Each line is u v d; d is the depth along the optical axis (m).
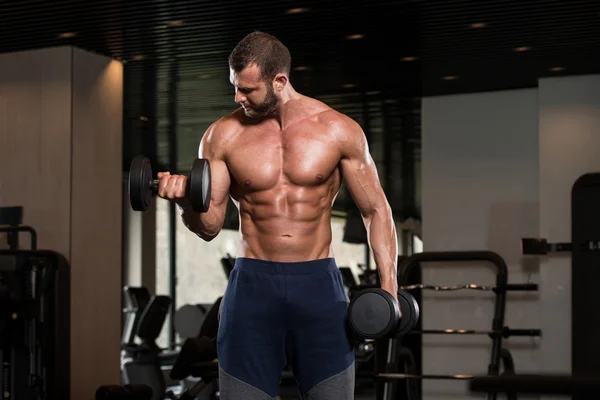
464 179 7.43
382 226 2.71
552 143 6.80
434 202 7.52
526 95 7.30
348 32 5.82
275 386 2.67
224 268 11.36
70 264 5.86
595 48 6.17
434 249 7.48
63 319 5.76
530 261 7.12
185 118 9.11
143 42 6.01
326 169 2.61
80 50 6.11
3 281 5.32
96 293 6.04
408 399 6.59
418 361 7.33
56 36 5.84
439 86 7.41
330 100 8.23
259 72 2.47
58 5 5.15
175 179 2.41
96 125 6.20
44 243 5.95
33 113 6.08
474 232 7.34
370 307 2.54
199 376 6.41
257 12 5.33
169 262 13.23
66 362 5.75
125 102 8.20
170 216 13.29
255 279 2.61
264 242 2.62
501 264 6.34
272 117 2.63
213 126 2.70
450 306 7.31
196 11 5.30
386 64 6.72
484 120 7.43
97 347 6.02
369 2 5.13
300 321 2.61
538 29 5.71
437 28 5.71
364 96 7.99
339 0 5.09
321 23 5.60
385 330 2.53
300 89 7.72
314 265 2.62
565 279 6.62
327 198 2.67
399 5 5.19
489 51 6.30
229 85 7.48
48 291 5.66
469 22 5.56
